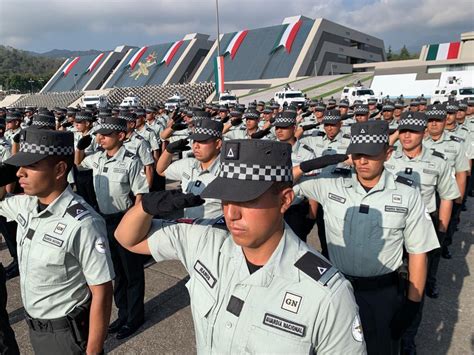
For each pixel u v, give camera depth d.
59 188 2.28
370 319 2.52
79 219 2.20
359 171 2.65
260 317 1.37
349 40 62.38
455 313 3.99
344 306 1.33
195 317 1.54
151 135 8.02
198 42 63.00
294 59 52.62
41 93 73.81
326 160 2.30
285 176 1.33
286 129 4.87
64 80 76.38
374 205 2.61
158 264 5.31
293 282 1.38
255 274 1.41
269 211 1.33
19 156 2.13
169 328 3.82
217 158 3.64
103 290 2.20
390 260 2.58
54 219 2.22
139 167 4.27
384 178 2.67
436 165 3.82
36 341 2.34
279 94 31.11
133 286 3.70
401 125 3.90
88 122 6.95
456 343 3.52
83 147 4.52
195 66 62.97
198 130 3.52
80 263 2.20
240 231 1.33
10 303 4.43
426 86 32.25
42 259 2.17
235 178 1.30
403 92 33.22
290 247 1.46
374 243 2.58
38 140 2.12
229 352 1.40
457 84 29.81
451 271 4.92
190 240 1.66
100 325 2.21
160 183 7.20
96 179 4.25
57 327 2.27
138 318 3.78
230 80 54.69
